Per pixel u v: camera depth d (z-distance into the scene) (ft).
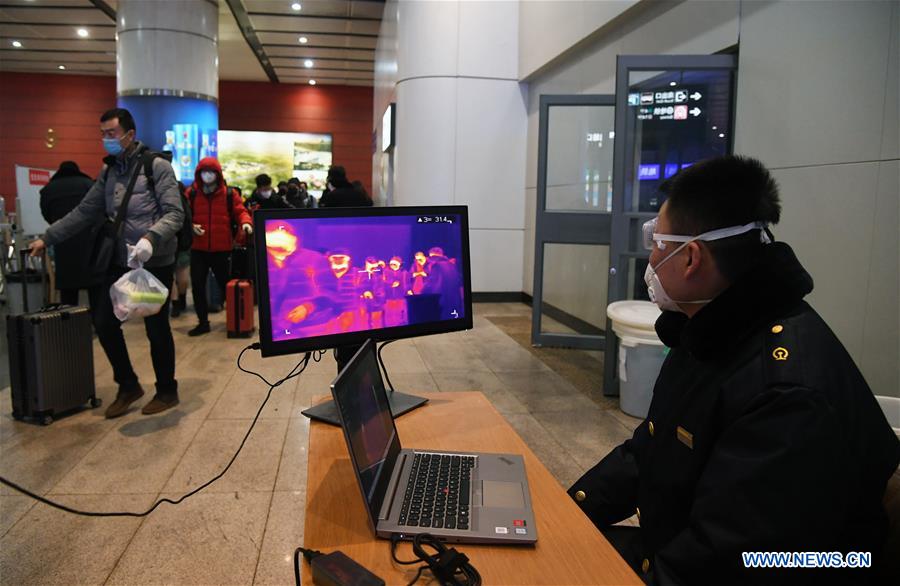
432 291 5.36
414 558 3.13
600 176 17.48
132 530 7.04
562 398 12.27
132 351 15.26
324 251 4.85
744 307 3.22
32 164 48.42
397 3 24.06
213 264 17.87
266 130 49.47
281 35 36.22
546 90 21.43
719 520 2.88
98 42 39.24
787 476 2.77
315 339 4.82
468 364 14.83
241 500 7.80
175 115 28.40
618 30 16.19
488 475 3.88
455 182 23.43
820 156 9.19
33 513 7.39
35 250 10.50
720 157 3.41
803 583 2.79
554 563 3.11
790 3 9.76
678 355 3.97
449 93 23.02
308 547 3.22
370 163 50.60
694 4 12.59
